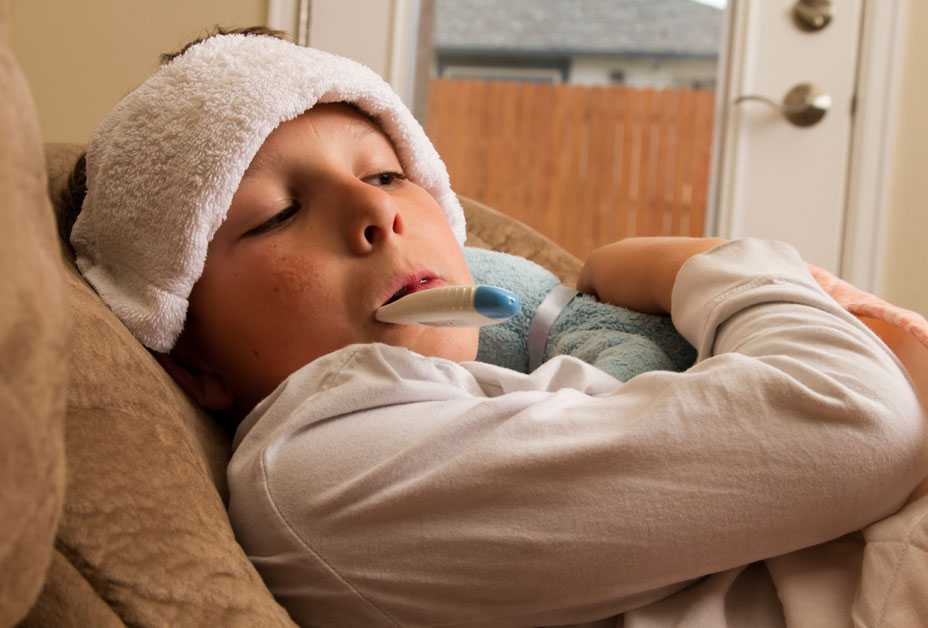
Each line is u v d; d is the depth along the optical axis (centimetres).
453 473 58
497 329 90
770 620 61
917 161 197
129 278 75
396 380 64
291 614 61
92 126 196
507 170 261
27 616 44
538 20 423
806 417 58
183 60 77
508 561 57
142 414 59
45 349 35
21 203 36
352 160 77
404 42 200
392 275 71
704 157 250
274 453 63
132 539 50
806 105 195
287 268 71
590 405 62
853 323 66
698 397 59
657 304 86
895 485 58
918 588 55
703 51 249
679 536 57
